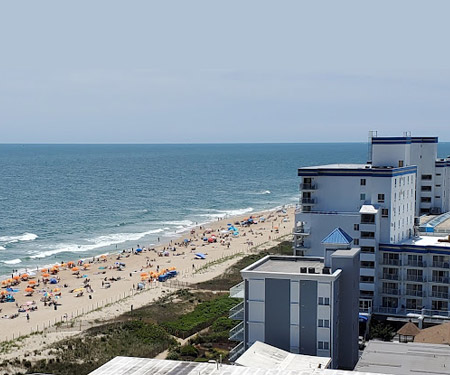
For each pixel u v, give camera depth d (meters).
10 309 123.94
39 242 197.75
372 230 101.50
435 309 100.56
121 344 96.75
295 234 106.06
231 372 49.59
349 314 68.44
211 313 112.56
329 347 65.38
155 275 147.00
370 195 105.19
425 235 117.38
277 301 66.75
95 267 162.25
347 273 68.38
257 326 67.69
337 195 107.50
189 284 139.12
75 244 195.75
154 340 98.56
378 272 103.38
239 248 184.88
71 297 132.38
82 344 96.81
